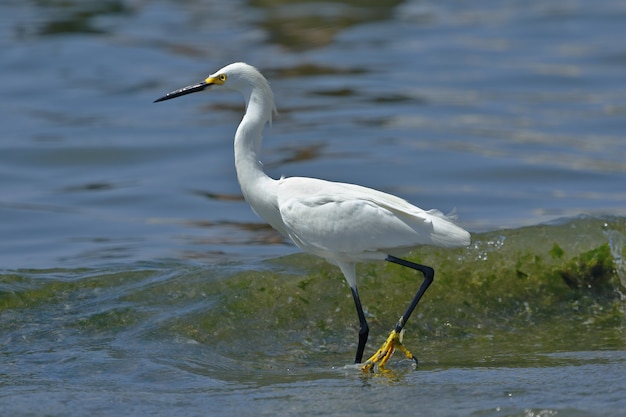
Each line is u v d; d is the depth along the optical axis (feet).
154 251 48.06
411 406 26.81
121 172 64.64
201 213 56.13
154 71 93.56
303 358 33.60
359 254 31.86
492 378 29.37
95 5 123.34
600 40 106.01
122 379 30.30
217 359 33.04
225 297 36.99
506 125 75.20
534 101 82.64
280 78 91.81
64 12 118.62
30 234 51.98
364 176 62.54
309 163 65.05
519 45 104.99
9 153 67.67
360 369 31.55
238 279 38.17
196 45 104.58
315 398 27.94
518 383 28.63
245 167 34.14
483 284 38.86
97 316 35.68
